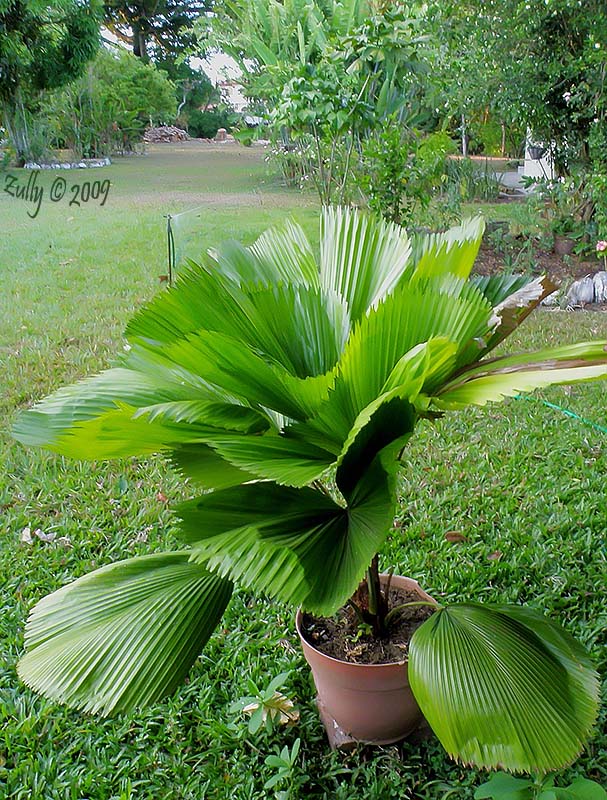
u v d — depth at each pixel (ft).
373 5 27.81
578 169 21.36
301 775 5.90
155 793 5.86
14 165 44.86
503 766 4.22
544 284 5.19
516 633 4.88
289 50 34.55
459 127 29.45
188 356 4.64
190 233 23.61
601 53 18.33
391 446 4.58
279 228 6.11
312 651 5.66
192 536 4.55
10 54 37.22
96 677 4.62
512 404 12.67
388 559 8.61
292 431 4.92
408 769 5.92
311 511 4.83
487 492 10.02
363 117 19.94
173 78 78.69
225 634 7.53
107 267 21.85
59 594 5.27
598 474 10.36
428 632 4.95
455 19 19.95
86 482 10.42
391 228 5.64
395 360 4.54
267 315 5.28
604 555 8.60
